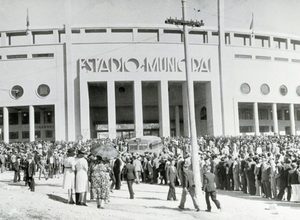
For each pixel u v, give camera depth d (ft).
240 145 139.54
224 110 207.62
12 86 198.39
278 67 222.48
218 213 48.34
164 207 52.70
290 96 224.12
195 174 61.00
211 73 208.74
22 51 199.62
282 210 50.47
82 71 197.98
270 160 62.39
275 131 218.59
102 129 241.55
